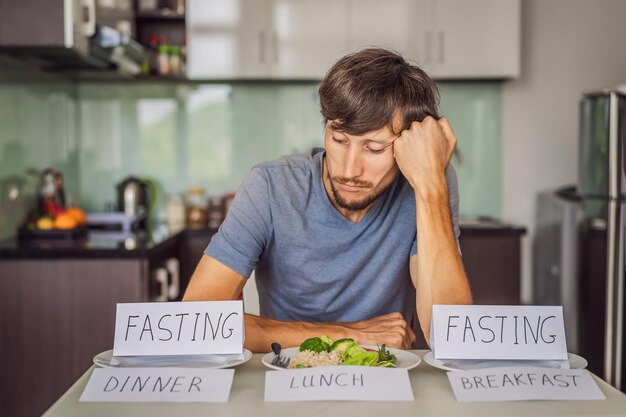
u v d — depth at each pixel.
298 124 4.09
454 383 0.96
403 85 1.27
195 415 0.89
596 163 3.11
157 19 4.01
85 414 0.90
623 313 2.94
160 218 4.12
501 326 1.06
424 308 1.28
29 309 2.67
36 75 3.32
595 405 0.93
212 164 4.11
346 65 1.27
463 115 4.11
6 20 2.59
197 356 1.09
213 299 1.39
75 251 2.65
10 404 2.69
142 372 0.99
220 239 1.42
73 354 2.67
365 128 1.25
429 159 1.31
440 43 3.78
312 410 0.91
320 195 1.44
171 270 3.07
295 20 3.77
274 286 1.52
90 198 4.09
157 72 3.95
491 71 3.80
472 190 4.14
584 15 4.10
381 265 1.48
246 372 1.08
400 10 3.76
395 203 1.47
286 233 1.45
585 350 3.19
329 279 1.47
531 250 4.16
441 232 1.29
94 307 2.67
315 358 1.06
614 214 2.93
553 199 3.67
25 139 3.17
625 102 2.96
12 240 2.95
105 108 4.07
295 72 3.78
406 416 0.88
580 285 3.25
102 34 2.89
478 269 3.59
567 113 4.12
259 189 1.45
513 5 3.78
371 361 1.05
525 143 4.12
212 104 4.09
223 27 3.78
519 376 0.98
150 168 4.11
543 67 4.11
